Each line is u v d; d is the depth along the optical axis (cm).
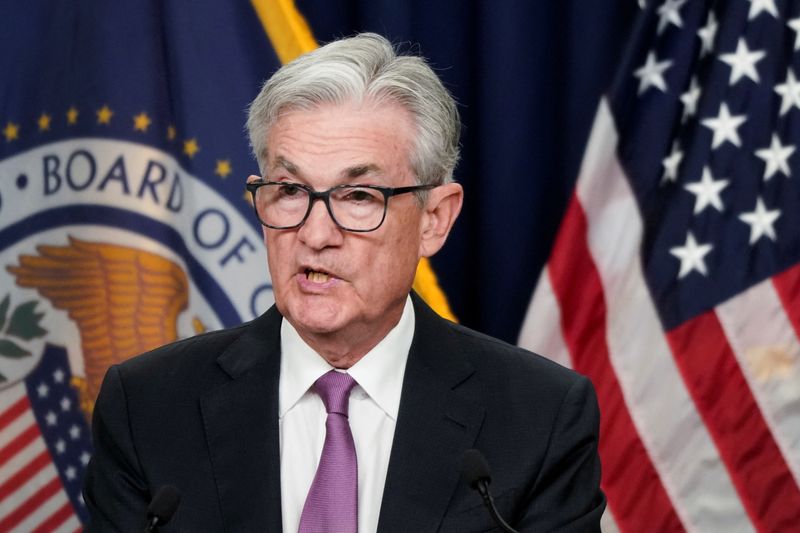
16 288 1093
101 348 1096
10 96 1091
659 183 1082
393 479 600
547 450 621
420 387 629
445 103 605
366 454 617
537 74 1155
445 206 635
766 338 1070
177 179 1104
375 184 573
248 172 1101
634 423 1078
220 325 1098
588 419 641
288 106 571
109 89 1095
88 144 1095
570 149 1155
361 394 624
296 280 577
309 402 627
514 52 1148
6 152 1091
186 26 1100
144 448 619
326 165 562
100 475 632
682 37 1090
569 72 1153
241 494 598
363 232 570
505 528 545
